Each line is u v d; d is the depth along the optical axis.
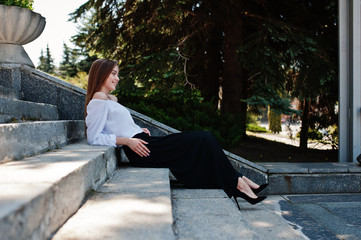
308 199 3.62
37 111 3.24
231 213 1.87
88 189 1.79
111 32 7.56
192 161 2.74
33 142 2.10
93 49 8.15
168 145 2.84
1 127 1.70
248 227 1.61
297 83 6.64
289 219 2.81
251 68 6.50
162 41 7.88
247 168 3.88
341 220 2.78
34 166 1.61
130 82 6.02
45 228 1.12
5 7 3.71
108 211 1.50
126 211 1.50
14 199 0.98
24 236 0.94
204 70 8.80
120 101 4.95
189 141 2.79
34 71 3.93
